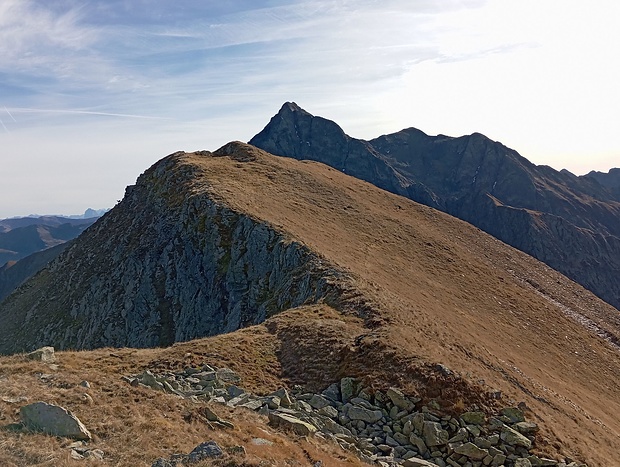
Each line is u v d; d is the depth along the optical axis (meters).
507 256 94.88
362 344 27.83
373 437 21.47
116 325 63.47
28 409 14.99
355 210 80.19
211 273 58.69
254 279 54.44
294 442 17.86
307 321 32.56
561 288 88.62
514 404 24.80
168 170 85.88
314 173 97.06
